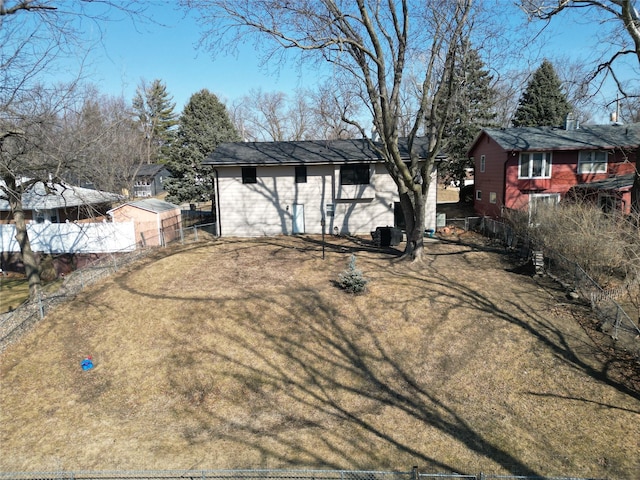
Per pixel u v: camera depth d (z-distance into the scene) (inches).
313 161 986.1
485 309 569.0
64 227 912.3
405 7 637.3
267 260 807.7
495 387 428.8
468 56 665.6
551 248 697.0
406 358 484.7
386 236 903.7
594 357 458.0
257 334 536.1
